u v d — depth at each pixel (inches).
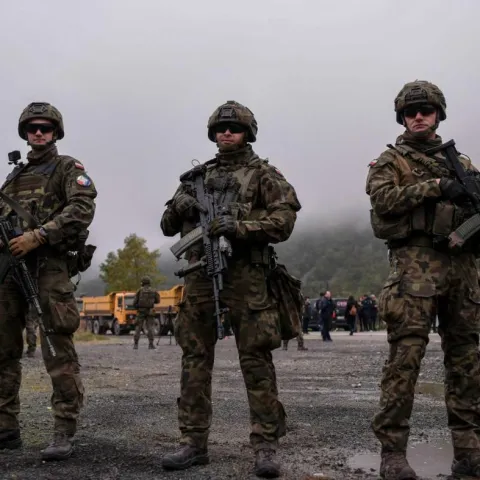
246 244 174.2
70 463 177.6
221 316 167.9
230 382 391.9
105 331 1643.7
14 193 191.2
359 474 169.8
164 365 530.6
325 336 1002.7
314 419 252.1
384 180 163.0
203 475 166.7
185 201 177.9
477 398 163.6
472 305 162.7
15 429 193.2
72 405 184.7
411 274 159.3
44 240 179.6
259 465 165.3
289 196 176.9
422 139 169.0
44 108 189.9
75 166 189.9
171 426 233.5
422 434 221.8
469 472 162.1
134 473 168.4
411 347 156.9
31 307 183.2
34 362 544.1
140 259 2450.8
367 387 368.2
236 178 177.9
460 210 157.8
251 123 181.2
